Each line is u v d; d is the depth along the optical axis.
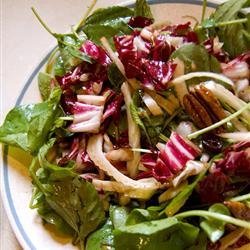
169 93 0.29
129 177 0.29
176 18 0.33
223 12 0.31
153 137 0.29
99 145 0.29
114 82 0.30
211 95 0.29
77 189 0.27
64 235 0.28
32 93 0.32
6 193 0.29
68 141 0.30
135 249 0.25
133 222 0.26
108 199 0.28
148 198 0.28
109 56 0.31
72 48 0.31
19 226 0.28
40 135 0.29
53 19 0.38
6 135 0.30
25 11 0.38
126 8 0.33
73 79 0.31
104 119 0.30
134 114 0.29
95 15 0.33
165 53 0.30
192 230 0.25
